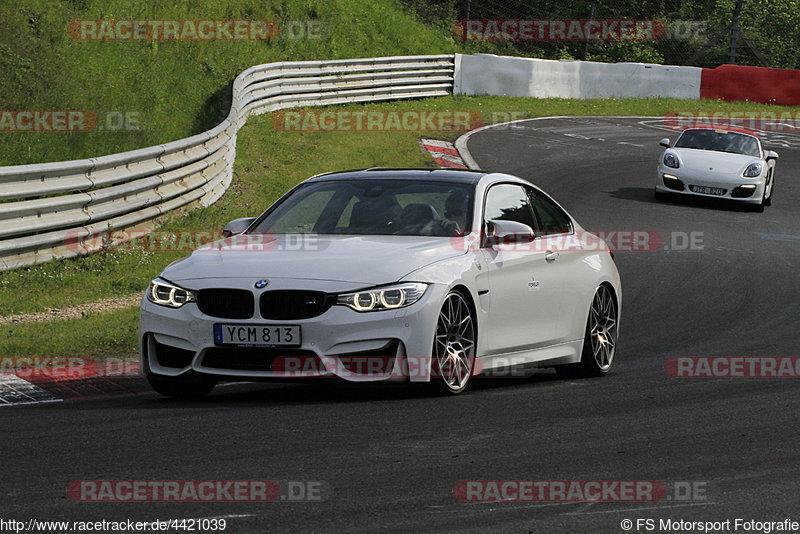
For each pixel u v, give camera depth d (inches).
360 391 1001.5
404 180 1094.4
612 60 7805.1
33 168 1610.5
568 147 4037.9
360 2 5536.4
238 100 3213.6
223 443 755.4
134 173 1932.8
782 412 939.3
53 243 1680.6
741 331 1545.3
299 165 3093.0
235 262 941.8
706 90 5841.5
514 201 1113.4
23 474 665.0
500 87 5177.2
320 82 4170.8
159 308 933.8
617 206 2928.2
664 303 1798.7
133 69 3272.6
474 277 978.7
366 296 895.7
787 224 2822.3
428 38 5713.6
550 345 1097.4
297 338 884.6
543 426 844.0
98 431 798.5
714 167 2992.1
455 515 588.7
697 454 756.0
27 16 3009.4
